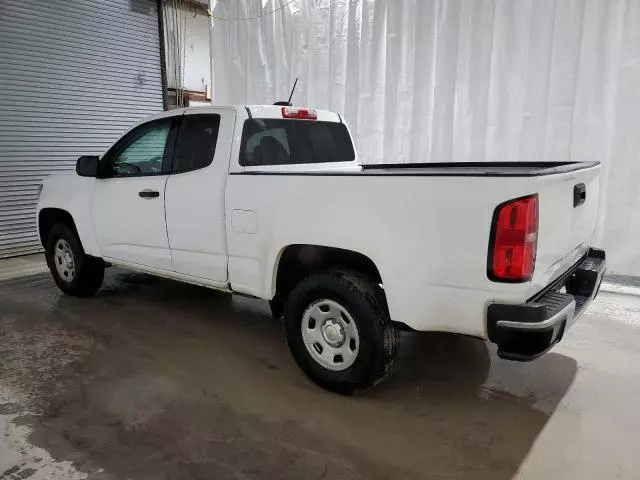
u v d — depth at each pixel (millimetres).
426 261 2430
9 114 6484
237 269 3273
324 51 6684
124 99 7824
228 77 7836
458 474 2248
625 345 3684
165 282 5363
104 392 2980
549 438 2521
